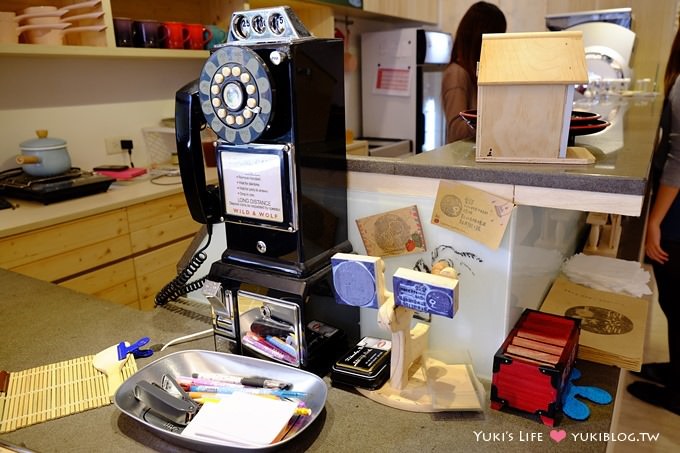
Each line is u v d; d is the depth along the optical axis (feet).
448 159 3.10
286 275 2.81
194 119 2.85
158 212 7.98
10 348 3.15
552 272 4.09
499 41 2.88
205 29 9.29
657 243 6.92
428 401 2.53
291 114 2.59
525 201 2.69
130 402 2.51
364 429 2.38
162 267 8.18
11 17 6.79
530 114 2.80
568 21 11.48
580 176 2.53
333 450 2.24
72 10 8.02
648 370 7.70
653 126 5.23
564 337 2.76
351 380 2.66
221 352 2.92
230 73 2.57
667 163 6.66
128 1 9.07
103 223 7.16
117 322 3.50
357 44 13.60
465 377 2.72
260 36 2.63
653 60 12.26
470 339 2.97
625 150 3.33
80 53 7.38
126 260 7.59
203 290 3.04
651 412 7.08
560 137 2.81
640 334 3.22
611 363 2.96
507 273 2.77
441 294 2.37
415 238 3.07
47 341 3.24
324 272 2.88
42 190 7.03
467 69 8.02
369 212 3.20
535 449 2.25
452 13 14.47
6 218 6.45
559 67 2.71
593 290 3.97
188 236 8.59
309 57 2.64
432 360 2.91
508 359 2.48
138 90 9.77
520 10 13.53
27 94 8.07
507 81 2.76
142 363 2.96
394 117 13.24
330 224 3.06
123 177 8.53
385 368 2.73
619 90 10.53
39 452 2.27
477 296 2.90
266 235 2.88
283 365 2.68
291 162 2.67
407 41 12.53
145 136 10.00
